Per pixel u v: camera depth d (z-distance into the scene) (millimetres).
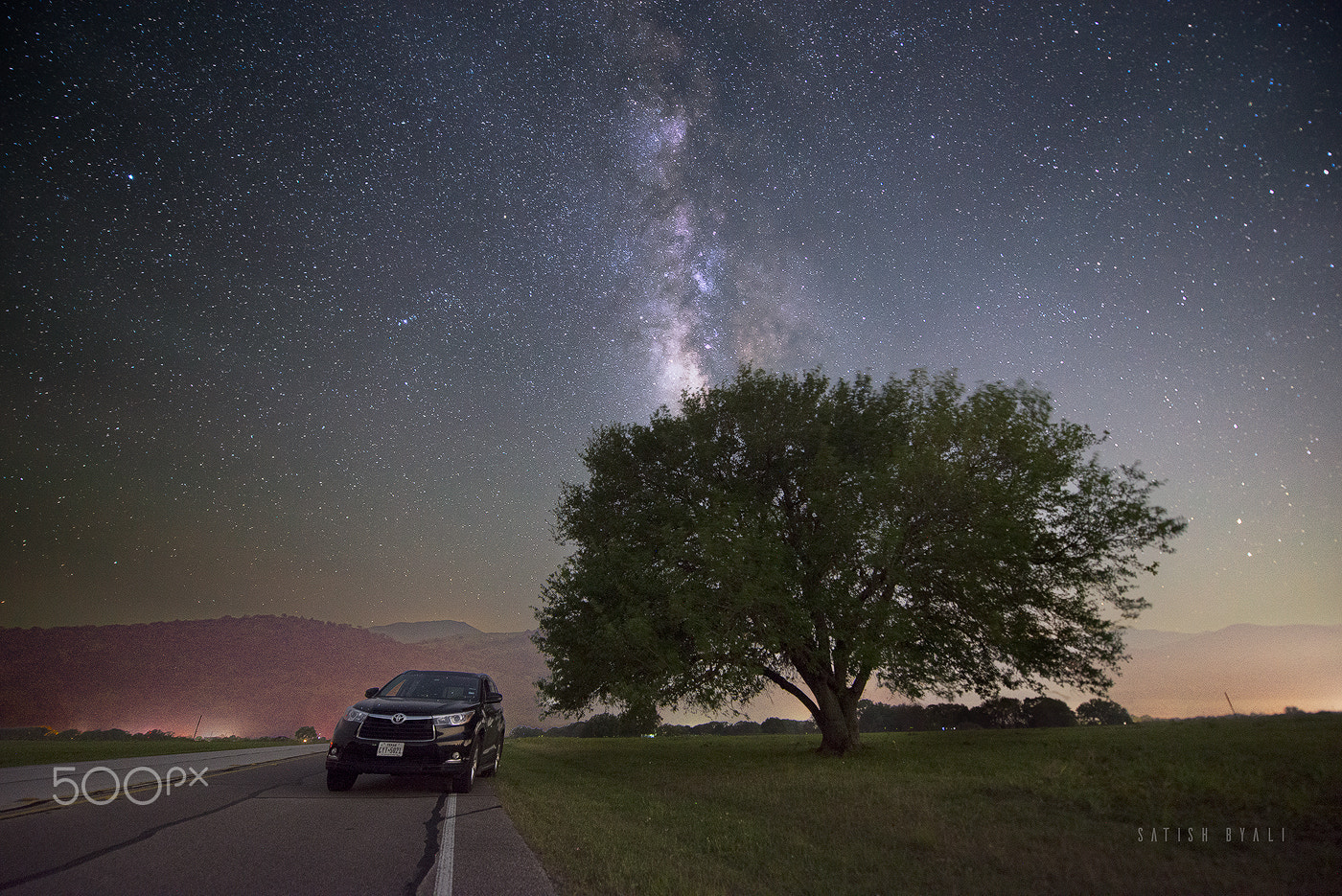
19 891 4082
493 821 7078
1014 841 6000
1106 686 16125
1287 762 8320
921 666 14773
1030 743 14664
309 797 8336
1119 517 15398
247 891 4273
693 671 14977
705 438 17703
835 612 14102
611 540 15906
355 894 4309
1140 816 6652
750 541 14023
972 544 13820
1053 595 15961
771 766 13492
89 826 6066
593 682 16344
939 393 16031
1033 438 15305
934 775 10469
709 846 6293
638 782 11453
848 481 15625
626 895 4516
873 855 5777
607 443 19156
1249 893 4328
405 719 9094
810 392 17969
